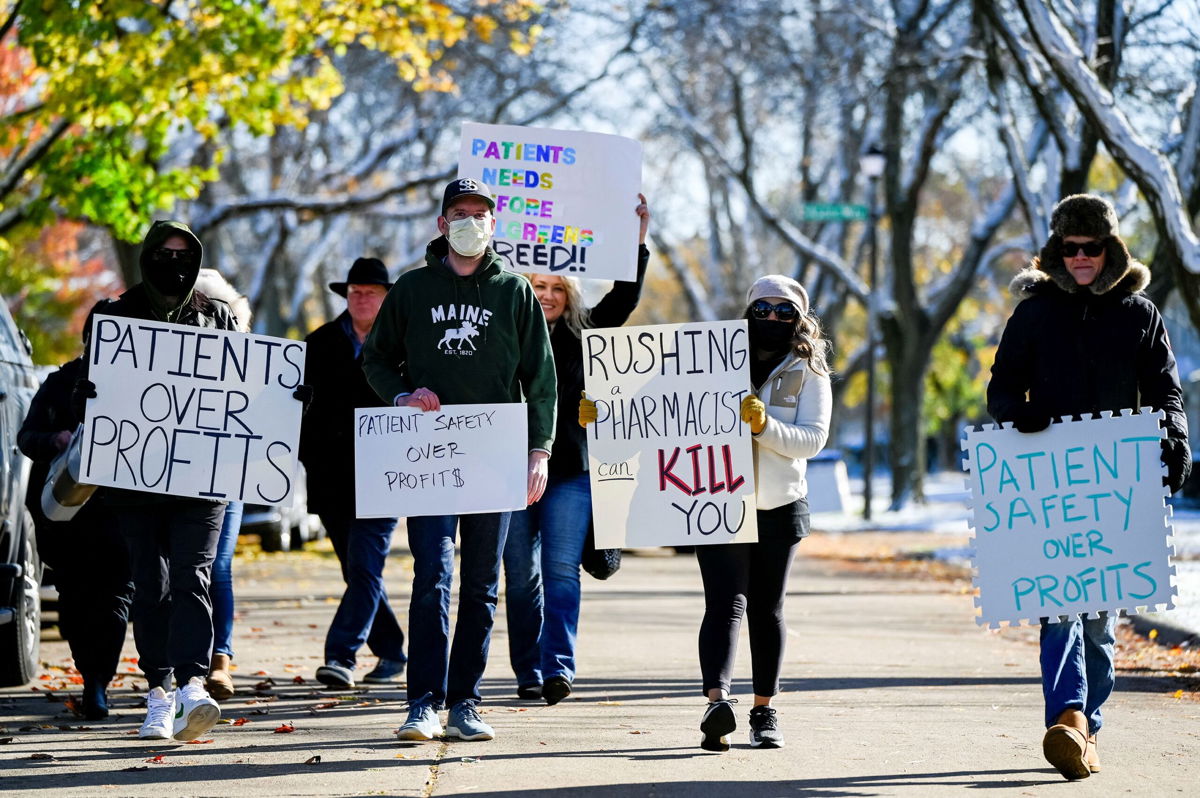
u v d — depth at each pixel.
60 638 19.22
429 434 10.82
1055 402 10.18
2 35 26.33
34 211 29.19
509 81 54.91
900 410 55.38
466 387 10.81
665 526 10.83
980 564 10.21
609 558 13.48
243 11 27.06
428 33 29.94
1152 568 10.02
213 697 13.11
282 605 22.25
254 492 11.06
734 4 53.94
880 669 15.62
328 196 46.22
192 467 10.99
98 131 28.38
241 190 64.19
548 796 8.99
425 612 10.84
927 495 73.25
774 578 10.80
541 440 10.95
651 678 14.65
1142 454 10.07
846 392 108.19
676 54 57.03
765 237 80.81
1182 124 27.28
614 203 14.27
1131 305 10.11
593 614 21.17
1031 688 14.20
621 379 11.05
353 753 10.44
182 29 26.44
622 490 10.94
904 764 10.14
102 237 61.62
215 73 27.36
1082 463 10.15
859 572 30.95
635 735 11.25
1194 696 13.72
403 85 55.91
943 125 51.12
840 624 20.36
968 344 105.06
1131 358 10.12
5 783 9.48
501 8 47.19
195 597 10.73
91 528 12.17
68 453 11.22
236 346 11.16
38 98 34.84
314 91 29.52
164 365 11.05
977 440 10.32
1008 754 10.55
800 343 10.91
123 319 11.02
